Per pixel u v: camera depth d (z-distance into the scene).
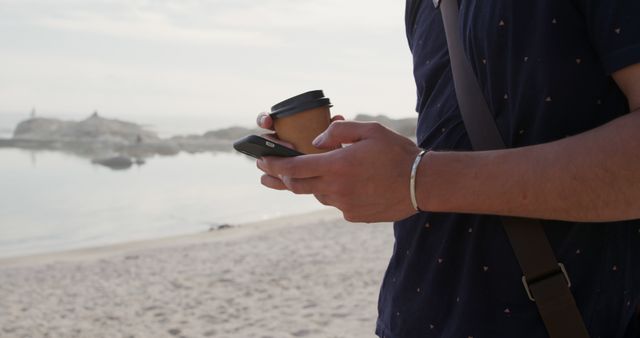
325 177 1.05
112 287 8.88
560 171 1.00
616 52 1.01
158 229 18.77
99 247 13.32
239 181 33.00
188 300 7.84
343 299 7.41
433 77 1.33
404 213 1.07
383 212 1.07
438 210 1.06
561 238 1.14
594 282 1.16
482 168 1.04
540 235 1.12
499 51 1.14
